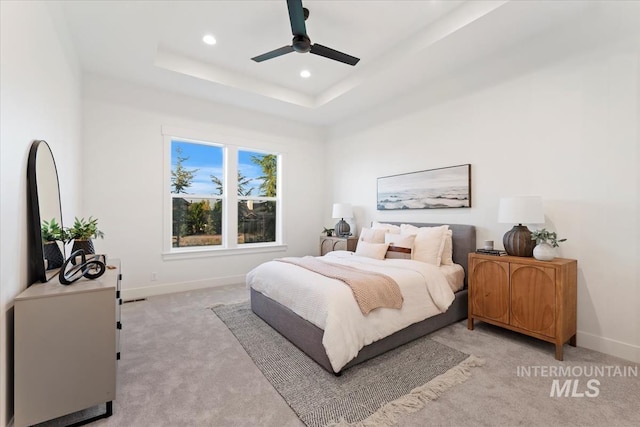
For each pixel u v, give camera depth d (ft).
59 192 8.00
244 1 8.46
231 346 8.25
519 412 5.52
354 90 13.19
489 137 10.45
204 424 5.24
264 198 17.12
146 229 13.16
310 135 18.40
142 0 8.02
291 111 15.99
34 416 4.81
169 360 7.47
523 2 7.61
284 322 8.77
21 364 4.73
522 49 9.49
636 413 5.48
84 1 7.90
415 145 13.17
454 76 11.52
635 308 7.41
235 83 12.97
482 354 7.75
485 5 8.12
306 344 7.70
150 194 13.24
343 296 7.17
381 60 11.52
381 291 7.73
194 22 9.48
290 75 13.26
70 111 9.65
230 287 14.73
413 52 10.19
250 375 6.80
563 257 8.58
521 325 8.25
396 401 5.81
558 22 8.49
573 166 8.44
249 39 10.50
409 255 10.89
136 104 12.82
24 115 5.60
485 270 9.13
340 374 6.81
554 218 8.80
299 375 6.79
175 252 13.88
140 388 6.28
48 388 4.91
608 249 7.82
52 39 7.43
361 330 7.09
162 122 13.42
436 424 5.21
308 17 9.15
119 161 12.51
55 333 4.97
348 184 17.13
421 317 8.53
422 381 6.51
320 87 14.51
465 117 11.19
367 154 15.81
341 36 10.25
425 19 9.36
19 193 5.33
